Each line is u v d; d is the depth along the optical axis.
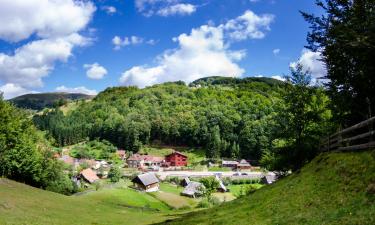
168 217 47.41
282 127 49.44
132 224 41.62
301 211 20.69
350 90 28.97
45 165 89.25
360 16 25.16
